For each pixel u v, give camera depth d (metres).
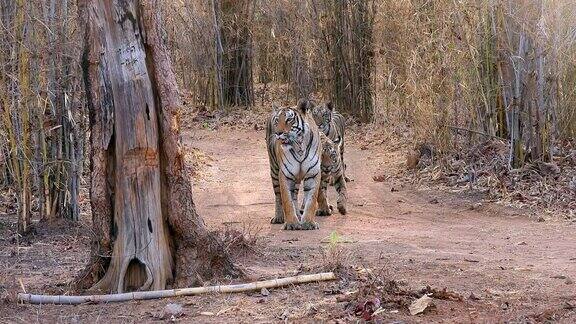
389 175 16.17
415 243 10.51
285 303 7.22
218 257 7.93
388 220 12.64
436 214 12.98
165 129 7.54
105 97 7.42
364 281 7.86
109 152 7.54
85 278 7.71
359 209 13.60
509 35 14.34
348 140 20.56
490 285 7.93
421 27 17.08
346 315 6.80
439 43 15.81
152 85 7.52
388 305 7.04
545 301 7.29
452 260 9.24
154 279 7.52
